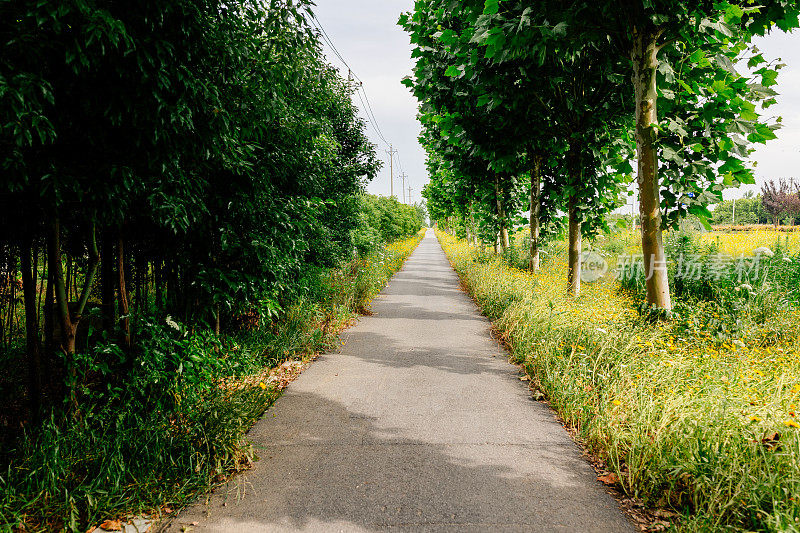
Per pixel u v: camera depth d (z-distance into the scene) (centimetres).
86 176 261
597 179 841
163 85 248
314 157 597
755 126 565
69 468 285
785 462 255
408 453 348
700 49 580
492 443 365
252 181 453
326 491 295
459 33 795
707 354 461
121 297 411
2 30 201
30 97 201
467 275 1435
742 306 643
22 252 364
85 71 241
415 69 870
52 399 388
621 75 688
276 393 475
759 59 585
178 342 402
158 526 259
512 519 262
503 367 581
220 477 312
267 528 256
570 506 275
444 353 650
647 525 255
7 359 504
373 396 477
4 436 336
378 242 1972
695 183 602
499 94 677
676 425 301
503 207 1480
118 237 405
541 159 1082
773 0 511
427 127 1188
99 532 251
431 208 3950
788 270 763
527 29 514
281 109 446
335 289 948
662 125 612
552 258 1462
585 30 548
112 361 399
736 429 286
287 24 333
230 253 459
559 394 436
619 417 350
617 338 508
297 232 561
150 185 315
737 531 231
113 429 340
